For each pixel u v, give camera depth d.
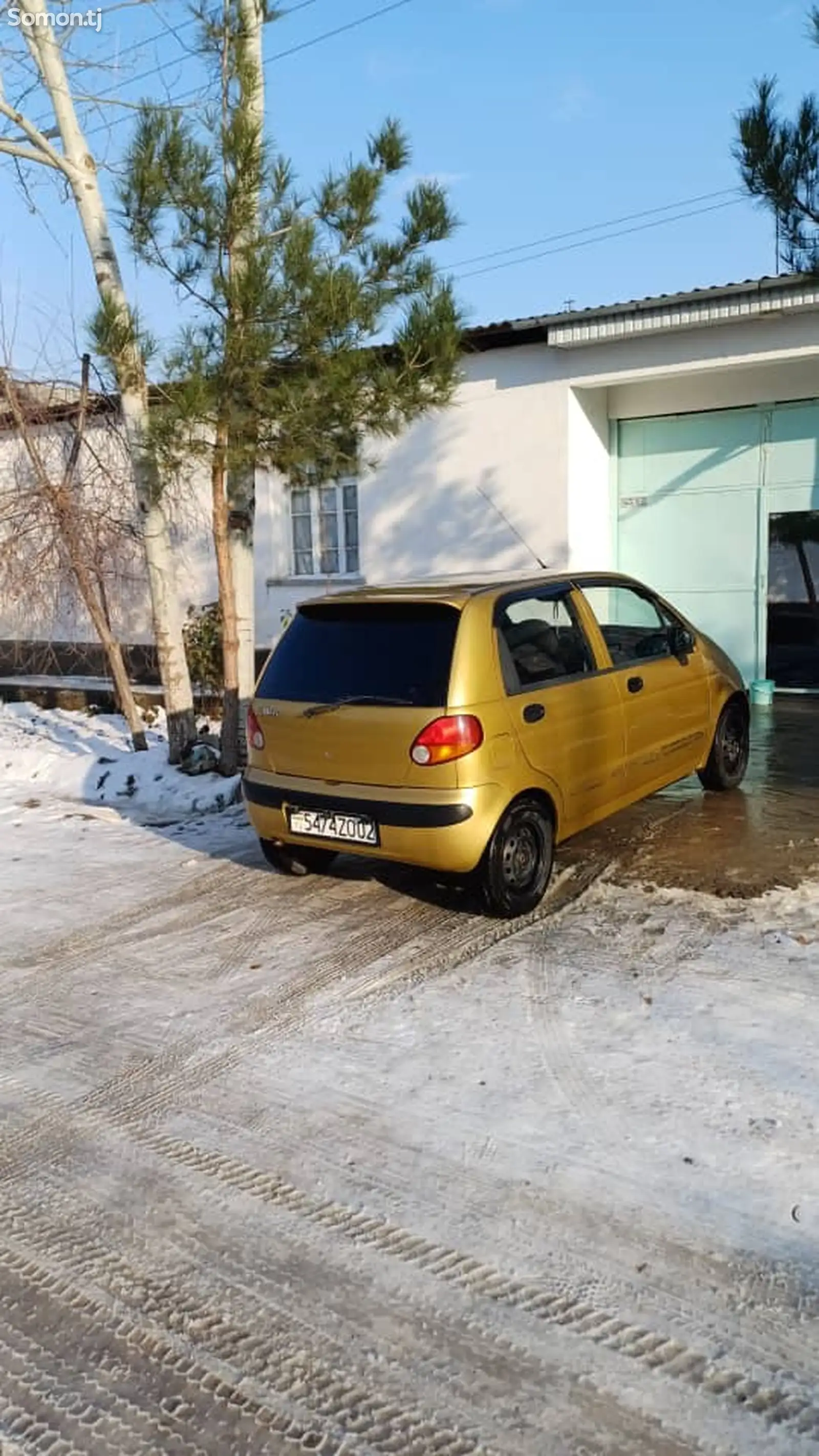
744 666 11.81
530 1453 2.34
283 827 5.73
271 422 7.36
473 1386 2.53
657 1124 3.54
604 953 4.97
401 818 5.20
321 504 13.78
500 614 5.49
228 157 6.92
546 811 5.61
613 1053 4.03
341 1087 3.92
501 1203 3.20
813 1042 4.02
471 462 12.03
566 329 10.57
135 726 10.07
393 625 5.45
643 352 10.70
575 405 11.38
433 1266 2.95
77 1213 3.30
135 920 5.88
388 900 5.91
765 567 11.52
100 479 10.91
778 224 5.66
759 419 11.29
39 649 16.05
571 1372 2.56
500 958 4.99
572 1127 3.56
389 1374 2.59
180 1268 3.02
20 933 5.77
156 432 7.20
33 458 10.54
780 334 9.91
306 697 5.57
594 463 11.86
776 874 5.86
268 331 6.95
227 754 8.68
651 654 6.68
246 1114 3.79
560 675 5.78
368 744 5.30
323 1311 2.81
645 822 7.02
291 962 5.12
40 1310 2.89
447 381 7.66
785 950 4.87
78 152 8.40
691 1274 2.86
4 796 9.19
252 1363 2.66
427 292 7.61
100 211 8.49
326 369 7.16
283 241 7.11
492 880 5.27
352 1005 4.59
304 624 5.80
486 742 5.14
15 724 12.59
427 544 12.51
